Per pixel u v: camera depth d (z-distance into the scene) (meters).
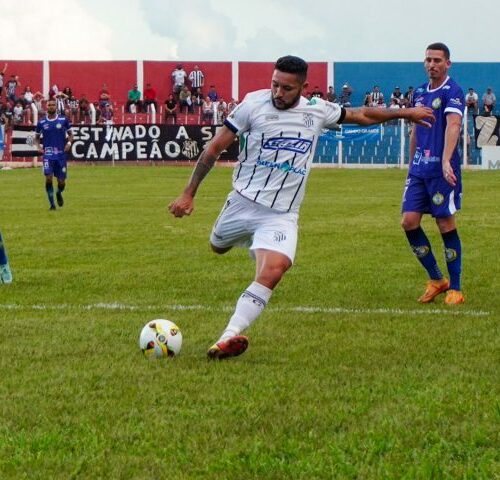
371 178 39.00
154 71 58.25
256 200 8.47
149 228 20.20
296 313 10.38
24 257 15.49
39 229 20.06
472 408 6.50
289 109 8.32
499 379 7.34
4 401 6.77
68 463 5.50
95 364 7.87
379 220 21.70
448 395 6.84
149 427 6.15
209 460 5.54
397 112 8.71
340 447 5.73
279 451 5.68
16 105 52.72
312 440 5.88
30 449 5.74
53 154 25.19
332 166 49.09
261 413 6.43
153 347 8.14
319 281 12.80
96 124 48.06
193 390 7.05
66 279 12.98
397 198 28.58
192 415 6.40
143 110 55.97
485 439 5.84
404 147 48.78
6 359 8.05
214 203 26.91
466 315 10.30
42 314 10.27
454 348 8.52
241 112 8.35
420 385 7.17
